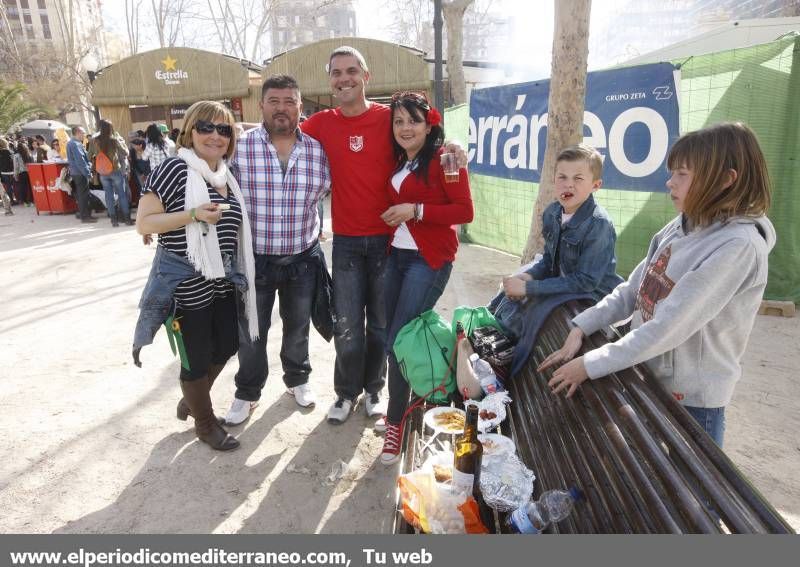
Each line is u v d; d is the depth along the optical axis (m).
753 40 6.71
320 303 3.24
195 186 2.48
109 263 7.09
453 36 13.10
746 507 1.16
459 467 1.85
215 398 3.59
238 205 2.70
